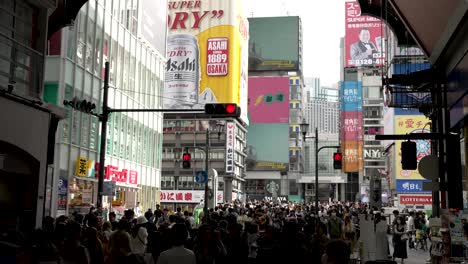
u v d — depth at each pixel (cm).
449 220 1355
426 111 2331
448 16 1534
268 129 14962
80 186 3306
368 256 1506
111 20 3856
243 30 12100
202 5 11262
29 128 1552
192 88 11031
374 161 15375
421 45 2030
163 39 5250
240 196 12019
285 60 15962
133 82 4375
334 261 705
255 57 16038
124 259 1075
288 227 980
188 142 10731
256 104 15088
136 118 4450
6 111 1437
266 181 14812
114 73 3928
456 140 1820
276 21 16050
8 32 1563
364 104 15550
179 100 10988
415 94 2522
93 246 1046
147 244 1351
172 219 1712
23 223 1534
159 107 5144
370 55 14262
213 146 10669
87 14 3412
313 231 1858
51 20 2050
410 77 1978
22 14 1647
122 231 1095
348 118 13938
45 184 1630
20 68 1647
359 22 14312
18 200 1544
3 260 665
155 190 5025
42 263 806
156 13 5009
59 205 3038
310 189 17762
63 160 3092
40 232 847
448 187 1808
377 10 2300
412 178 5922
